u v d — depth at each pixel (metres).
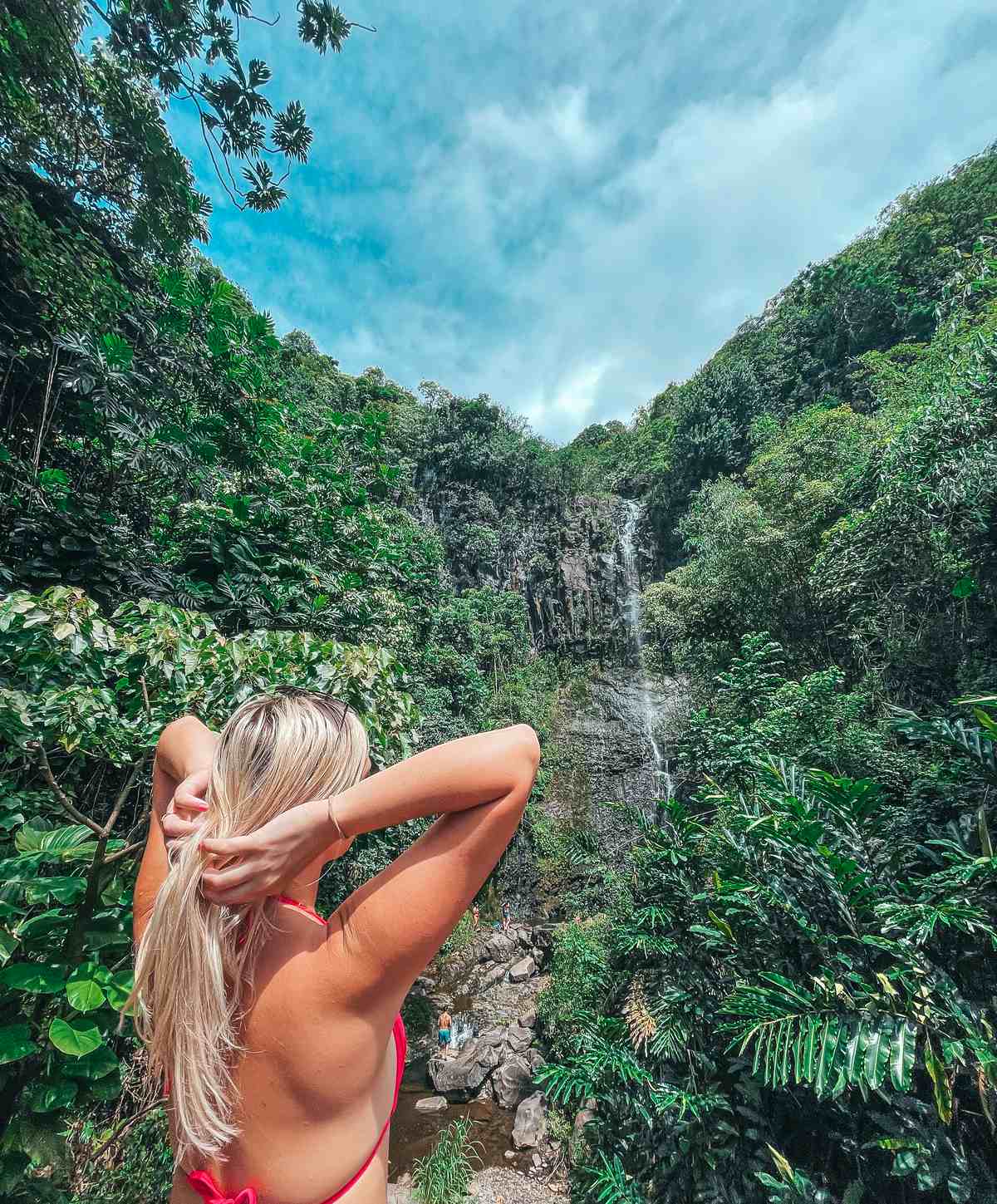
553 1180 4.69
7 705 1.67
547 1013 6.80
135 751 1.95
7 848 1.85
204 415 4.99
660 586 14.31
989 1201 2.44
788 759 3.84
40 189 6.43
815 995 2.75
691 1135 3.35
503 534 21.78
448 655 12.40
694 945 3.89
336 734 0.51
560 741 14.82
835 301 17.94
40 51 5.85
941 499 5.06
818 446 9.98
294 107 4.41
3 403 5.44
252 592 4.21
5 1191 1.57
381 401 26.75
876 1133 2.85
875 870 3.16
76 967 1.67
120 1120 2.62
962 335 8.59
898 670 7.23
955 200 16.11
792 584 9.79
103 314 5.64
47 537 3.48
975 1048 2.38
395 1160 5.31
